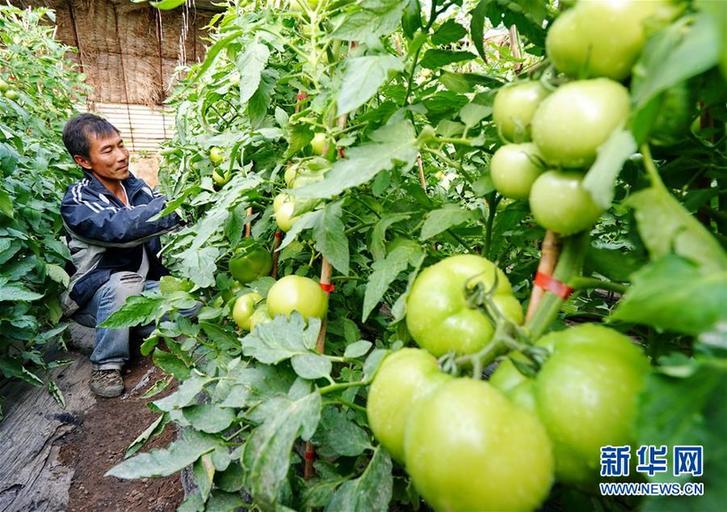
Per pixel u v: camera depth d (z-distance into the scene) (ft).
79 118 8.87
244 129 6.06
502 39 7.78
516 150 2.15
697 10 1.55
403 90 3.99
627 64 1.74
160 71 20.54
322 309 3.65
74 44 18.95
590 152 1.72
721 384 1.26
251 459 2.40
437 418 1.59
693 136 2.38
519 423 1.59
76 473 6.11
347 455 2.81
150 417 7.30
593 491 1.75
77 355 9.20
